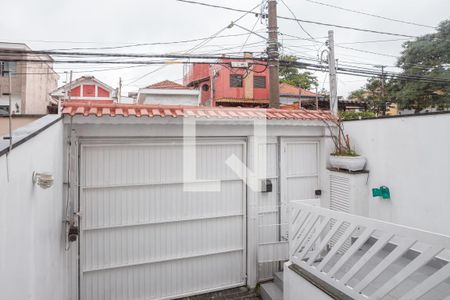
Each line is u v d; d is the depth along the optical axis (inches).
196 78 927.0
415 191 173.5
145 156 193.3
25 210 85.7
